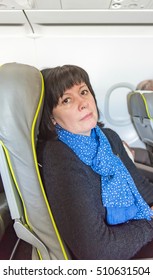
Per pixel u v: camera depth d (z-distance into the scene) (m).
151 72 2.05
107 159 0.82
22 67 0.63
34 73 0.64
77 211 0.66
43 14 1.62
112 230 0.73
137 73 2.05
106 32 1.89
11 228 1.13
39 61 1.98
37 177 0.65
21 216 0.68
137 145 2.19
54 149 0.72
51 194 0.68
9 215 1.06
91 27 1.83
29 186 0.64
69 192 0.67
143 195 1.03
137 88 2.08
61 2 1.46
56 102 0.79
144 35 1.93
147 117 1.54
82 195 0.68
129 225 0.78
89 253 0.66
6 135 0.60
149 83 2.05
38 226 0.68
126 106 2.12
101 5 1.52
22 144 0.61
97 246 0.67
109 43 1.95
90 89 0.90
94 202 0.74
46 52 1.96
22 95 0.60
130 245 0.71
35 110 0.63
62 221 0.67
